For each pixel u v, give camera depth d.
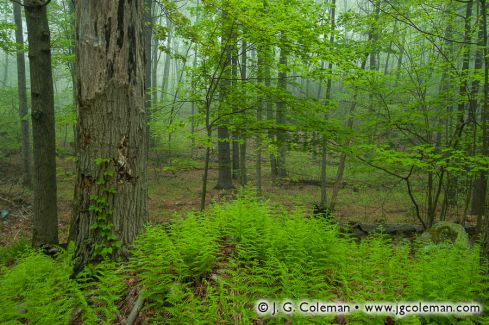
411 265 4.71
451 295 3.74
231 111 8.73
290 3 7.67
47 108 7.87
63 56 14.01
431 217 9.20
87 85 4.92
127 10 4.98
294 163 20.41
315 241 4.85
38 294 3.94
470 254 5.29
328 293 3.91
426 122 9.11
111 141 4.97
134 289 4.27
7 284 4.32
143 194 5.34
